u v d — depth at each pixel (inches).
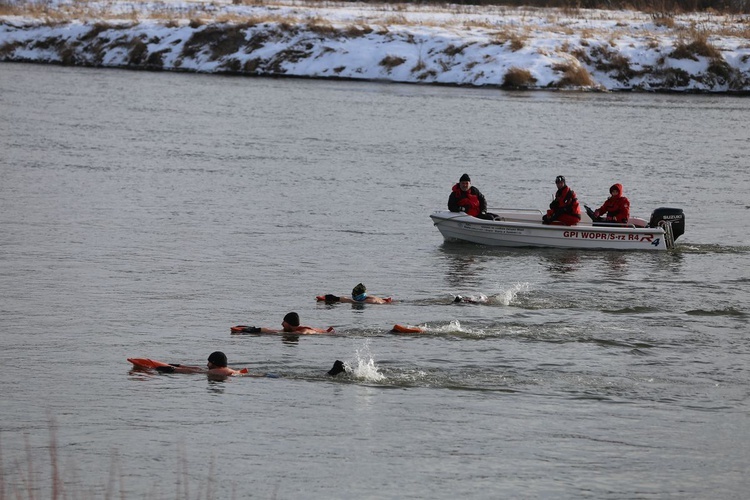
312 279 2711.6
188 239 3117.6
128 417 1722.4
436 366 2006.6
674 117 6363.2
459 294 2593.5
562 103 6860.2
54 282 2598.4
